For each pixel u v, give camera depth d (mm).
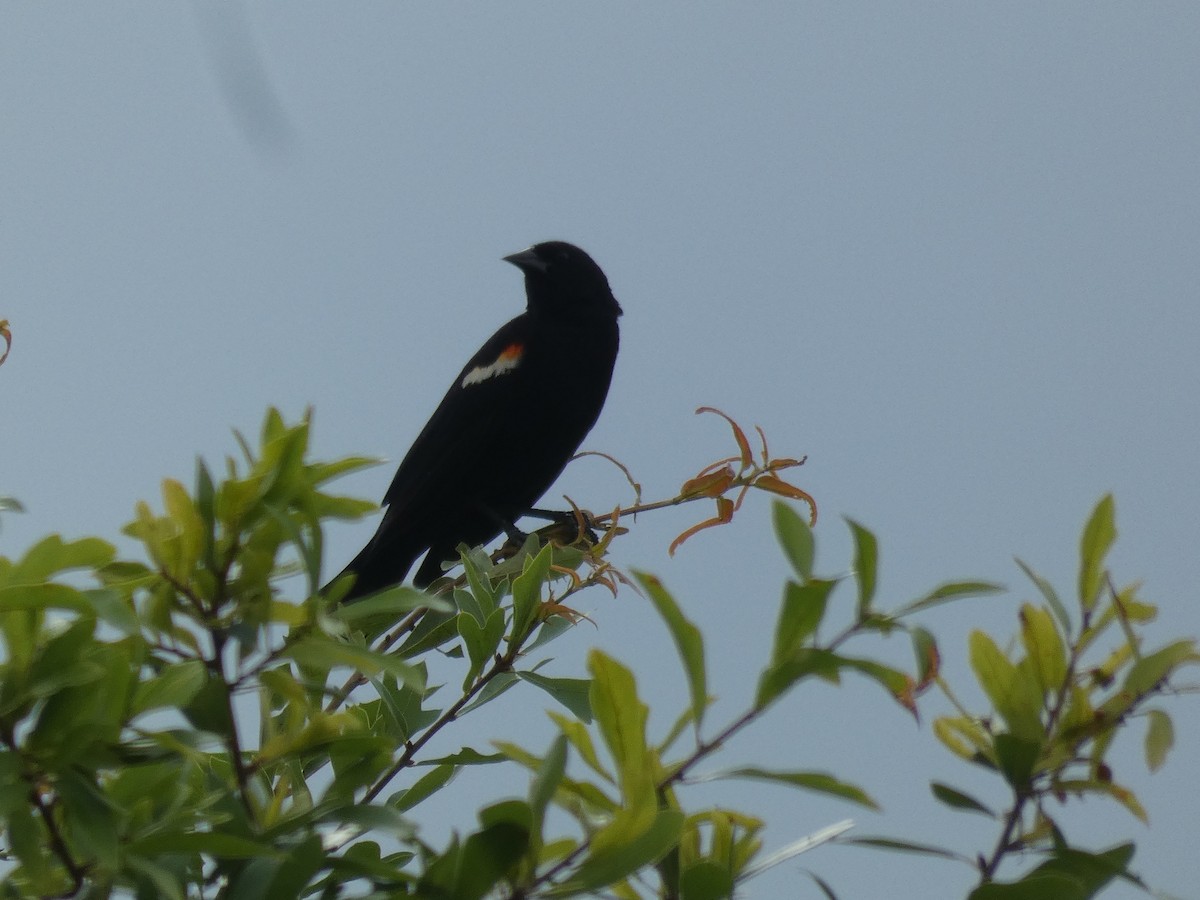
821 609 4344
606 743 3971
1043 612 4551
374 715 6414
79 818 3846
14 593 3871
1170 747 4242
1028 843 4281
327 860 4270
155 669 4602
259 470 4223
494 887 3980
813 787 4156
